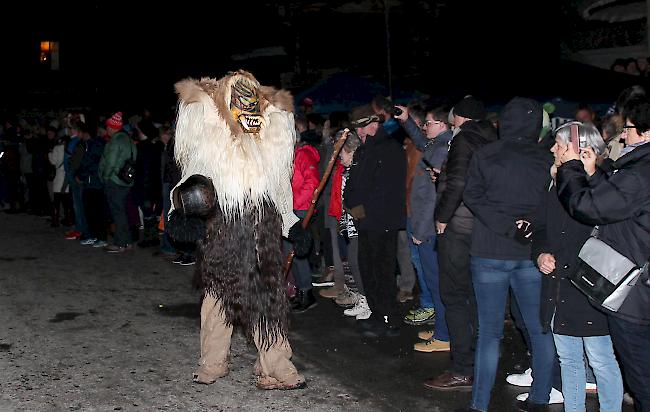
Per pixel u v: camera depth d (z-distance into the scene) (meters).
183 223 4.46
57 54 28.98
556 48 13.90
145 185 9.45
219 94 4.33
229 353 5.00
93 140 9.61
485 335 4.10
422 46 16.67
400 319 5.80
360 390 4.69
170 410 4.41
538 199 3.89
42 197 13.01
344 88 11.73
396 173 5.44
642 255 3.23
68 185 11.47
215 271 4.41
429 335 5.57
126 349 5.58
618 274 3.24
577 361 3.82
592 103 9.40
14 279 7.98
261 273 4.41
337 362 5.21
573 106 7.30
